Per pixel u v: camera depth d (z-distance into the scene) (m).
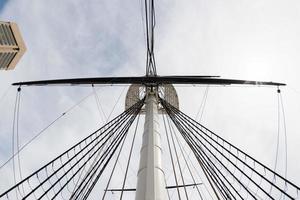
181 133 17.11
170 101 23.05
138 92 23.36
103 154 14.48
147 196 8.73
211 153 14.12
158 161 10.71
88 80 17.23
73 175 12.27
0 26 75.12
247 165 12.40
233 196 12.57
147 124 14.05
